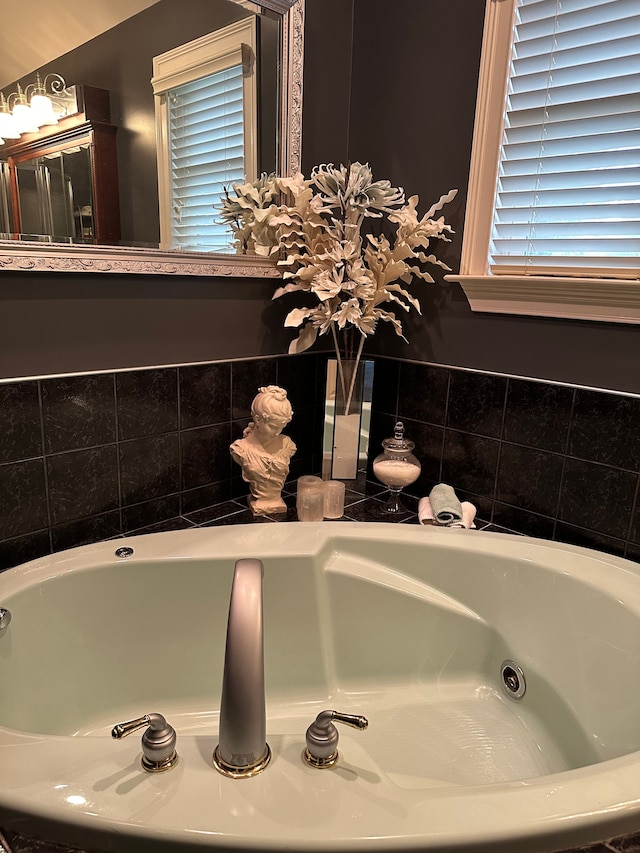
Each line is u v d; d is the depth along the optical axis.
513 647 1.45
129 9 1.37
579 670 1.31
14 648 1.22
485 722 1.42
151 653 1.41
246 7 1.58
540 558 1.43
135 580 1.37
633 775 0.82
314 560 1.46
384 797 0.77
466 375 1.77
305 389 1.99
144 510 1.63
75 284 1.39
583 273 1.52
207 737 0.87
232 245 1.67
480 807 0.76
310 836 0.71
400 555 1.52
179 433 1.66
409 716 1.44
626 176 1.42
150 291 1.54
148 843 0.71
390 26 1.79
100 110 1.36
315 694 1.50
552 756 1.30
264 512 1.74
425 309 1.85
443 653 1.53
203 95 1.54
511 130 1.58
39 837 0.74
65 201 1.35
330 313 1.69
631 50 1.38
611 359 1.47
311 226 1.71
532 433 1.64
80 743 0.86
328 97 1.87
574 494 1.58
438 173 1.75
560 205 1.53
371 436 2.07
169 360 1.62
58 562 1.33
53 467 1.43
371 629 1.52
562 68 1.47
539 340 1.60
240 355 1.79
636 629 1.22
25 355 1.35
